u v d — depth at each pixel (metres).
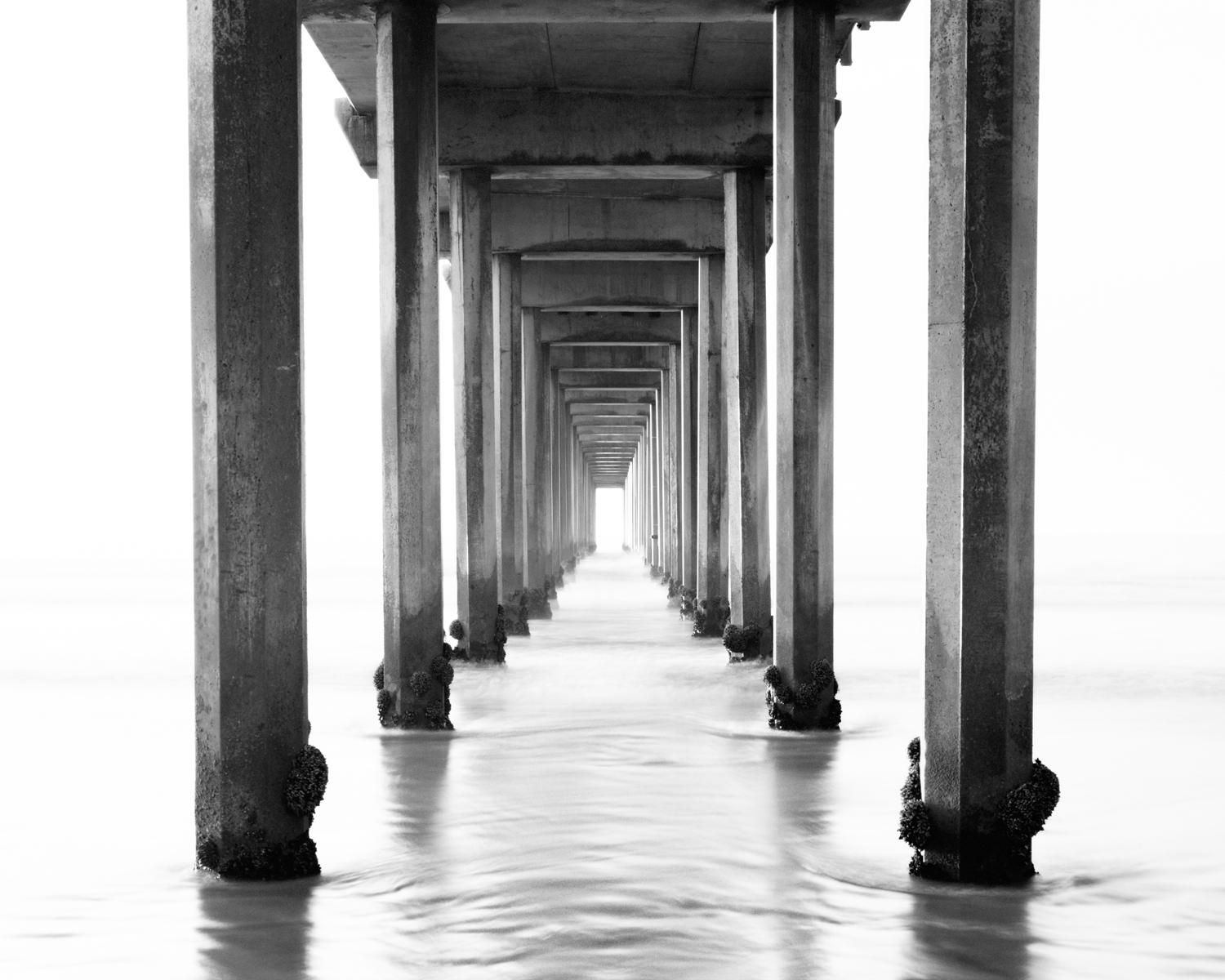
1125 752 13.41
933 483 8.59
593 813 10.53
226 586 8.53
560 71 19.47
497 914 7.86
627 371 46.56
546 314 36.66
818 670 14.41
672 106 20.28
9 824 10.37
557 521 45.97
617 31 17.77
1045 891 8.35
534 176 21.17
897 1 14.55
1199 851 9.42
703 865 8.95
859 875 8.69
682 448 32.06
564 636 26.78
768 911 7.91
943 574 8.55
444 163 20.34
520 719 15.47
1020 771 8.50
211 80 8.36
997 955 7.14
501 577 26.61
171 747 13.90
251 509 8.52
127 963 7.05
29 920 7.82
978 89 8.27
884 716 15.52
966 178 8.30
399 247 14.53
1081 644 25.36
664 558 47.59
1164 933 7.50
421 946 7.29
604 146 20.27
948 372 8.47
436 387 14.79
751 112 20.30
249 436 8.50
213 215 8.39
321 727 14.98
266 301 8.49
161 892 8.37
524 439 31.80
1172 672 20.45
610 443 79.00
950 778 8.55
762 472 20.97
